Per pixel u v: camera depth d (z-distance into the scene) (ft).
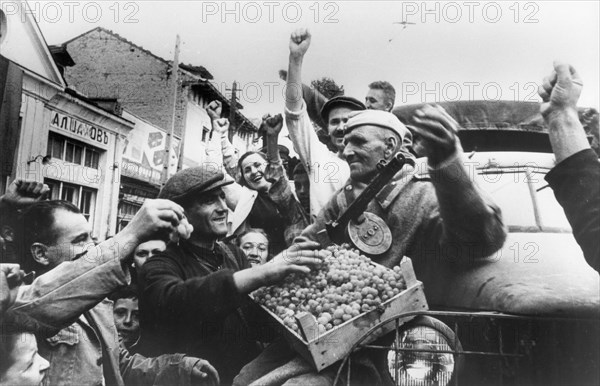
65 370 20.25
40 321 20.52
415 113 20.11
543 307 17.99
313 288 19.31
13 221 21.07
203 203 20.38
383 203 19.79
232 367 19.42
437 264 19.39
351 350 18.38
